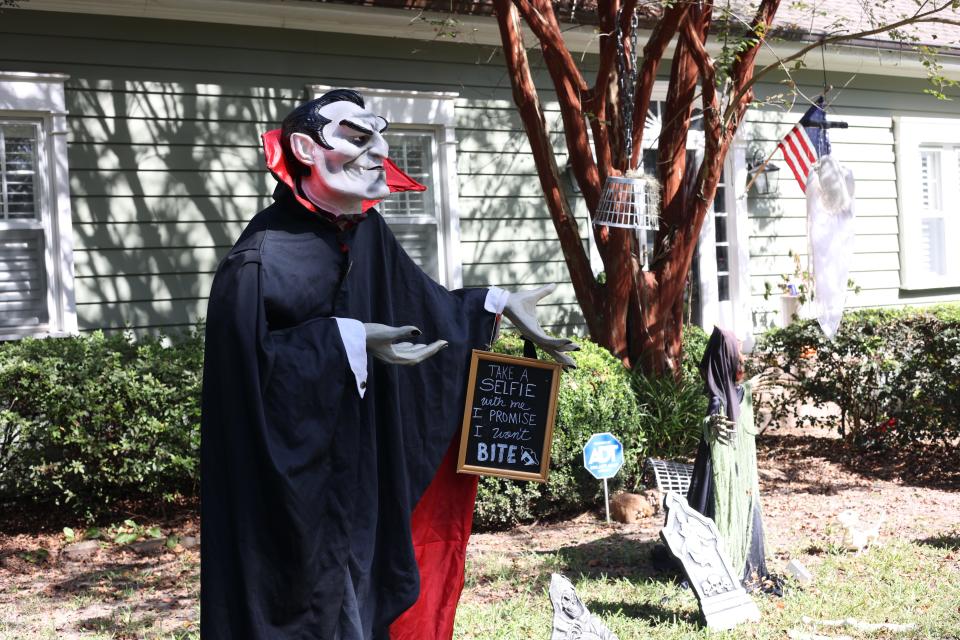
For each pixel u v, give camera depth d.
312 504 2.85
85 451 6.91
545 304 10.77
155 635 5.03
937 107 14.12
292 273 2.97
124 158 8.62
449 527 3.59
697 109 11.03
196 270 8.92
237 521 2.82
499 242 10.52
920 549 6.50
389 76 9.88
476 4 9.73
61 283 8.31
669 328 8.98
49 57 8.31
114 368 7.09
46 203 8.32
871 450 9.58
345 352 2.88
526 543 6.83
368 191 3.02
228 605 2.84
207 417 2.91
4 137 8.20
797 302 12.55
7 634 5.04
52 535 6.98
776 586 5.62
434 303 3.44
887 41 12.31
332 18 9.35
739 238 12.38
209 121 9.00
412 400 3.37
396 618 3.19
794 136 9.77
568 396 7.33
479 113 10.39
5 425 6.93
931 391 8.98
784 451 9.87
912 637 4.90
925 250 14.36
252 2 8.83
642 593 5.61
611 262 8.48
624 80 7.98
